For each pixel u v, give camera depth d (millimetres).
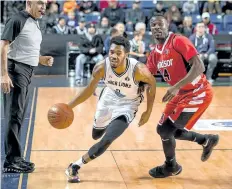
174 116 5191
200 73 4926
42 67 15070
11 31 5160
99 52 13891
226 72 15172
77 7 16750
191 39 13844
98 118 5285
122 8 16641
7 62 5316
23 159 5766
